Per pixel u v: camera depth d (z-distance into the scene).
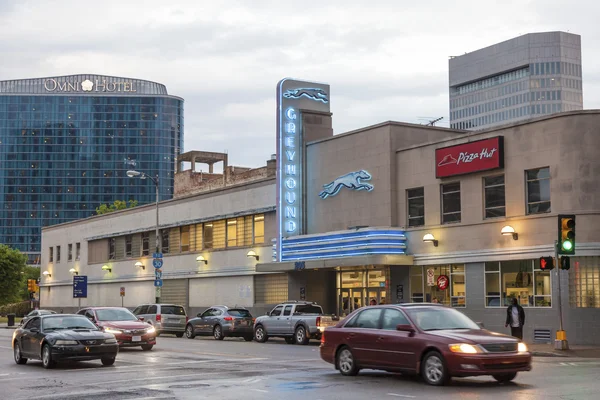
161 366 22.67
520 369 16.59
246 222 51.09
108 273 67.44
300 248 43.31
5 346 34.56
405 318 17.86
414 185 38.69
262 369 21.31
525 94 189.00
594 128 32.09
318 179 44.41
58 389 17.31
